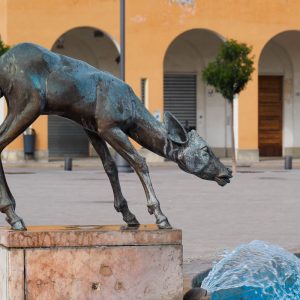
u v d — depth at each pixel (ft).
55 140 149.59
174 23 146.61
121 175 111.24
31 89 26.09
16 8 139.54
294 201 78.43
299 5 152.25
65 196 80.12
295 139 162.91
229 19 149.07
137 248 26.35
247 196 83.20
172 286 26.53
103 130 26.71
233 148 127.13
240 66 128.36
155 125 27.27
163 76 152.87
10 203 26.66
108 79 26.81
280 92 162.30
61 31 141.08
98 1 142.31
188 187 93.61
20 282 25.84
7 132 26.32
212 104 157.17
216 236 54.13
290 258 32.12
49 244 25.95
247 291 30.45
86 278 26.12
